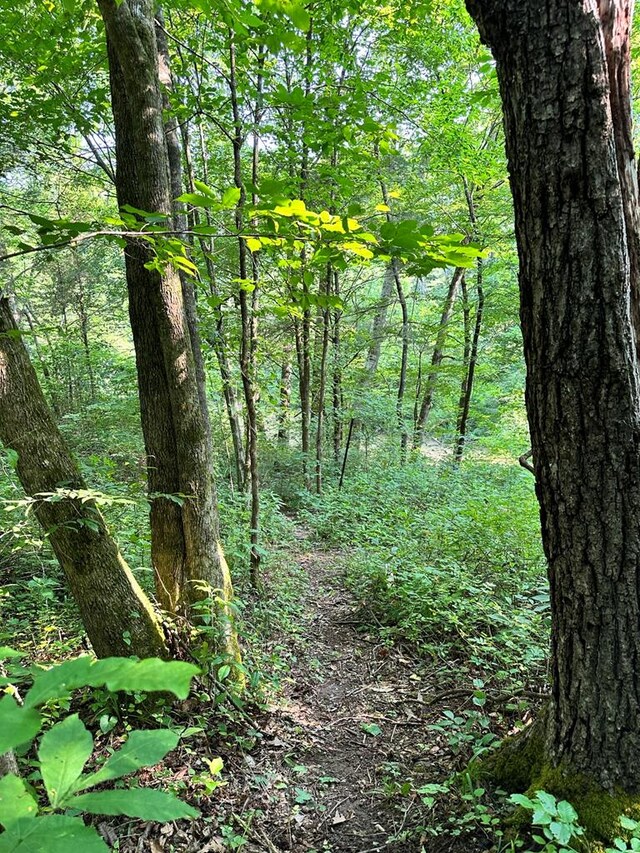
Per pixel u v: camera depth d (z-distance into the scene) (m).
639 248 2.12
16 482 4.74
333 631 4.95
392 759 3.18
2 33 5.27
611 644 2.17
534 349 2.14
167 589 3.67
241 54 4.57
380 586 5.40
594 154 1.84
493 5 1.87
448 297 13.01
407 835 2.54
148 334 3.59
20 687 3.01
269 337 11.29
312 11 5.88
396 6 6.90
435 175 10.80
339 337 13.53
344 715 3.65
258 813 2.71
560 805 1.95
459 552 5.58
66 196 10.74
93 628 3.21
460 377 12.70
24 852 0.54
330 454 13.24
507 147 2.05
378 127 3.98
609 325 1.96
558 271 1.99
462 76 9.40
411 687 3.91
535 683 3.56
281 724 3.48
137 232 1.87
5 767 1.21
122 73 3.36
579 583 2.19
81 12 4.95
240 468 9.02
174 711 3.20
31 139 6.55
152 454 3.68
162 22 4.29
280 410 11.70
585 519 2.13
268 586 5.61
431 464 11.05
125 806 0.58
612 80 1.98
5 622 3.78
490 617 4.25
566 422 2.10
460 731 3.23
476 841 2.40
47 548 4.86
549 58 1.81
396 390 15.81
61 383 11.24
